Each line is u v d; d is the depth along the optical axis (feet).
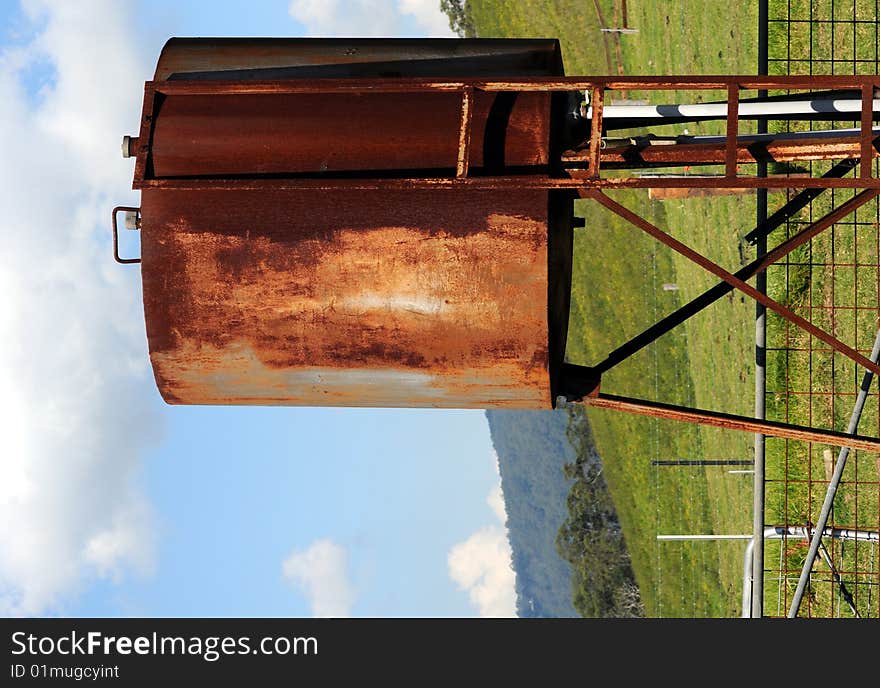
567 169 29.50
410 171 26.53
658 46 88.28
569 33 113.80
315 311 26.76
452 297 26.30
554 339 27.35
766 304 27.63
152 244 26.99
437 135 26.58
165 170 27.04
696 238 79.97
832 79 26.30
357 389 28.02
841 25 59.67
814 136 31.22
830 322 60.80
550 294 26.61
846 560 59.06
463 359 26.81
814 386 61.16
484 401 28.04
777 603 62.03
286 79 27.25
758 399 40.75
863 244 59.00
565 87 26.30
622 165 31.01
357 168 26.68
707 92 74.49
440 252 26.23
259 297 26.86
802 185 26.18
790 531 53.88
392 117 26.76
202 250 26.86
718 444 79.36
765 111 30.32
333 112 26.91
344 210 26.50
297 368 27.43
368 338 26.86
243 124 27.02
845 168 32.37
